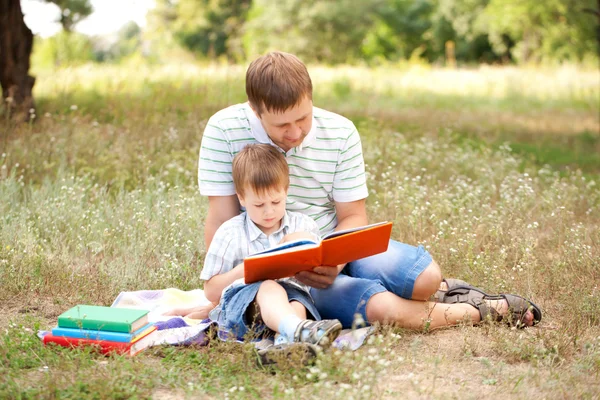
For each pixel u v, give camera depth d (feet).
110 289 14.75
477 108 54.29
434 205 19.33
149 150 25.80
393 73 79.00
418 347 11.53
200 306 13.32
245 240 12.17
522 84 67.36
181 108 33.65
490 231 17.65
